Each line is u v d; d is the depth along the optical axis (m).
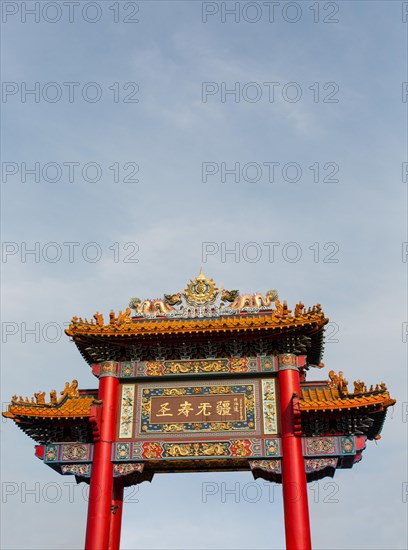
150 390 30.62
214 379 30.58
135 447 29.25
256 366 30.45
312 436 29.09
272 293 32.47
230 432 29.22
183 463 30.89
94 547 27.31
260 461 28.59
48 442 30.09
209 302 32.53
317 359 33.31
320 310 30.08
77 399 31.78
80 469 29.44
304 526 26.94
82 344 31.59
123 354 31.56
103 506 28.16
